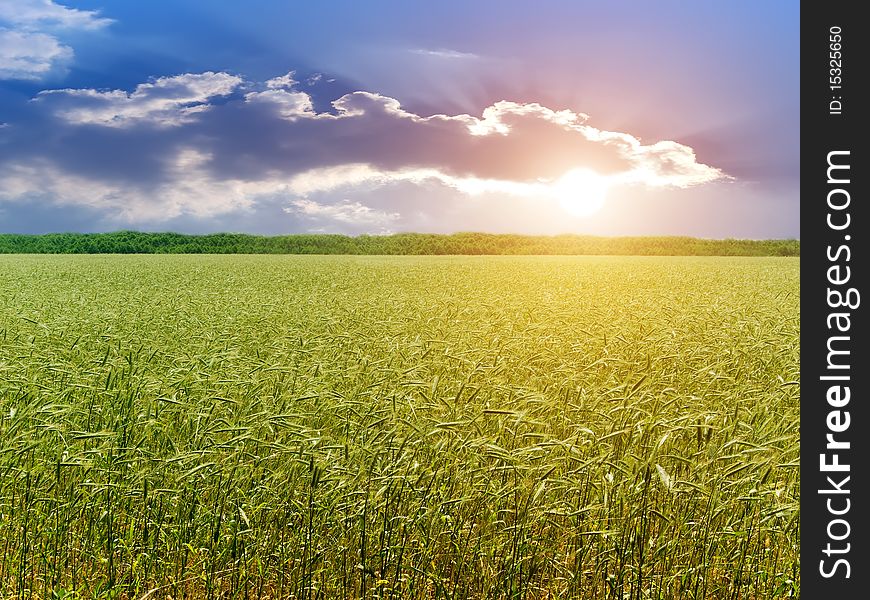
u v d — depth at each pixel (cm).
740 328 1095
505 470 444
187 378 611
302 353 780
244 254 6172
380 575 390
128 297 1659
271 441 498
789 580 397
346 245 7062
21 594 378
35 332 974
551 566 412
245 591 385
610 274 3003
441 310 1314
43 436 495
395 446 455
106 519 420
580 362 756
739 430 559
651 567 403
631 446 493
